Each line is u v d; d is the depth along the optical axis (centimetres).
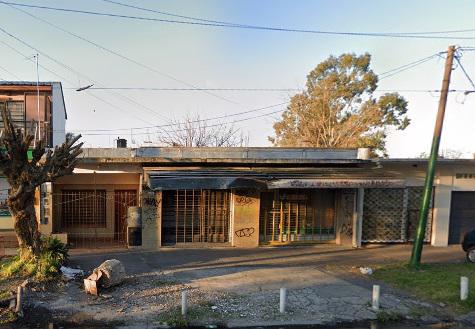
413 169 1689
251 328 816
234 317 855
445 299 995
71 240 1609
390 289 1069
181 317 837
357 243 1650
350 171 1579
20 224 1049
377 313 897
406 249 1617
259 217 1598
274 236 1628
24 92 1636
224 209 1582
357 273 1216
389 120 3434
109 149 1475
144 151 1498
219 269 1226
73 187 1641
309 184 1398
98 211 1670
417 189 1728
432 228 1731
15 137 966
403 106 3444
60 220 1628
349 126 3453
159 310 871
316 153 1616
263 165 1587
